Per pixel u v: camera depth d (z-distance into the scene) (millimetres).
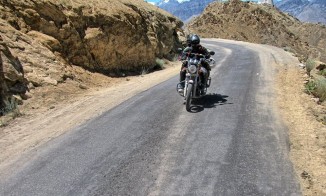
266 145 6484
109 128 7926
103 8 17375
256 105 9414
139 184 5230
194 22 121125
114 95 11812
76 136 7520
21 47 12031
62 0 15242
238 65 19234
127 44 18000
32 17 13547
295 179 5195
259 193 4816
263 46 41000
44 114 9664
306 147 6410
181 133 7305
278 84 12664
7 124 8812
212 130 7387
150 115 8781
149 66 20359
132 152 6430
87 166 5941
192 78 8930
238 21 126188
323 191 4879
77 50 15039
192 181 5227
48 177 5633
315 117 8367
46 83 11578
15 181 5582
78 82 13164
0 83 9789
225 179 5234
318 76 14664
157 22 24297
